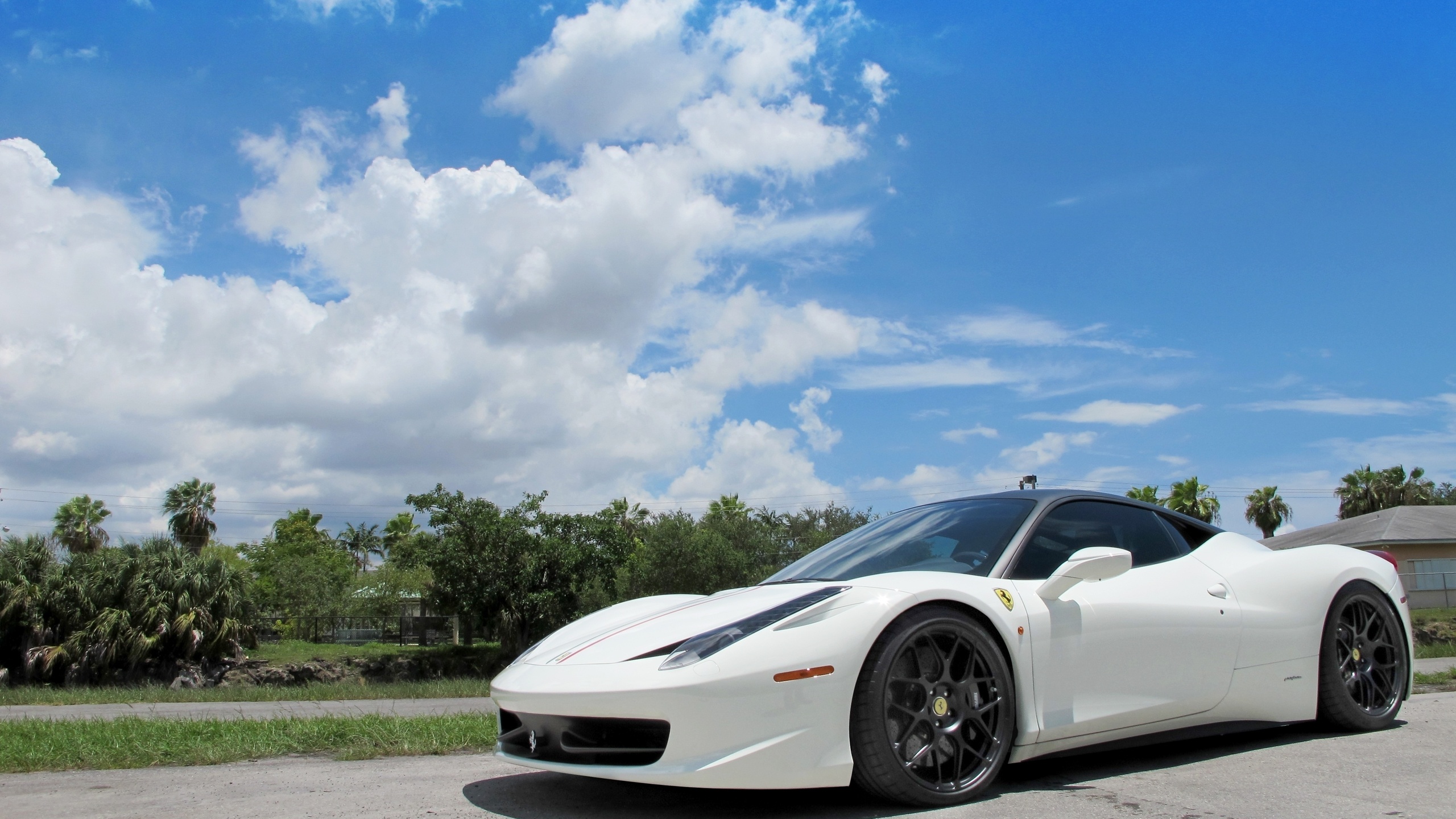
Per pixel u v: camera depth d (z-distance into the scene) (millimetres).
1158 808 2568
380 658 29094
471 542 29266
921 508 3918
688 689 2484
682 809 2740
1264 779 2924
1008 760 2924
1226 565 3674
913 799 2637
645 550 31016
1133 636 3193
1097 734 3078
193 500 52500
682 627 2852
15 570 20531
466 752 3965
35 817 2783
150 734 4438
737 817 2623
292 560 47594
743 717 2500
